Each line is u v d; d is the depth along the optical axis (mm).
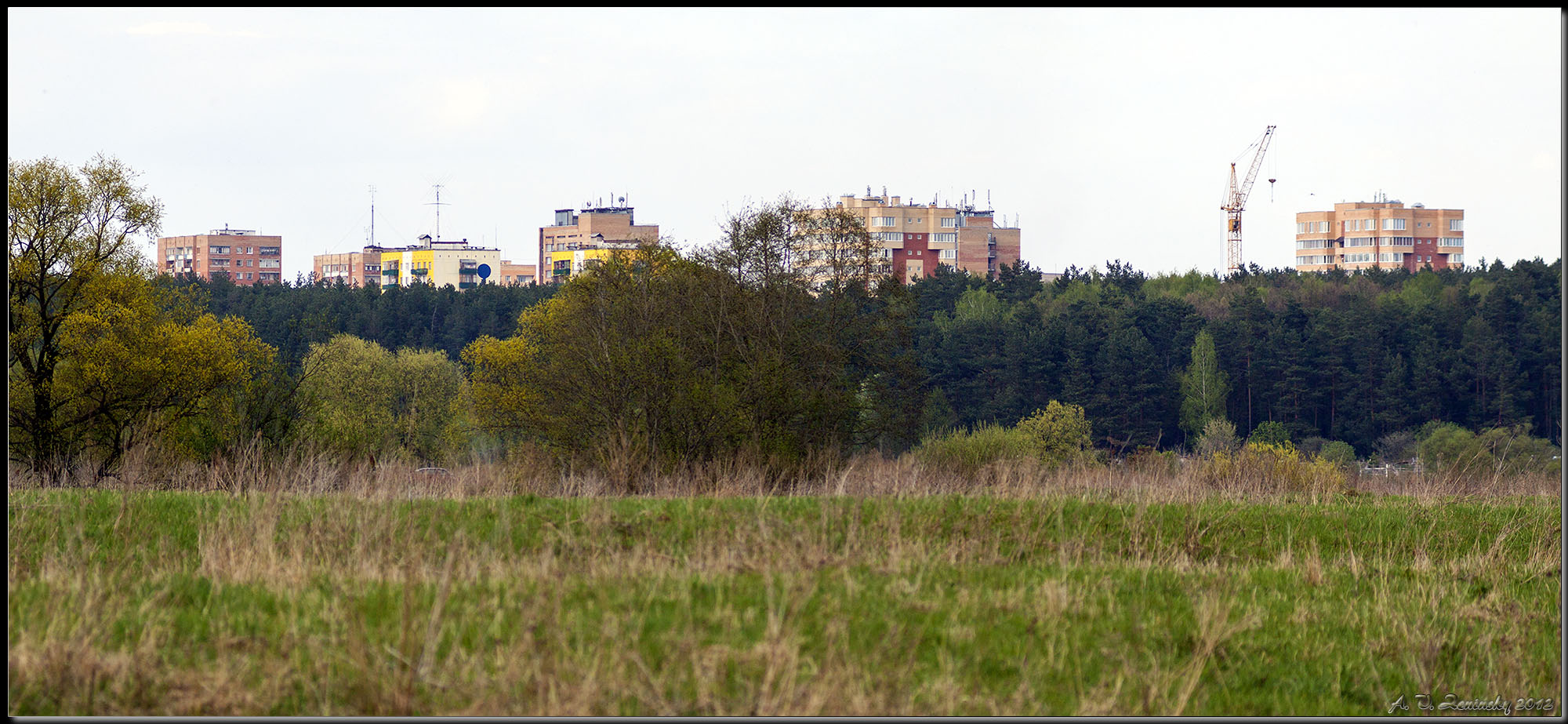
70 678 26234
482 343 195250
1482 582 45219
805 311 152750
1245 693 30469
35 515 46125
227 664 26703
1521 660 34344
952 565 40844
